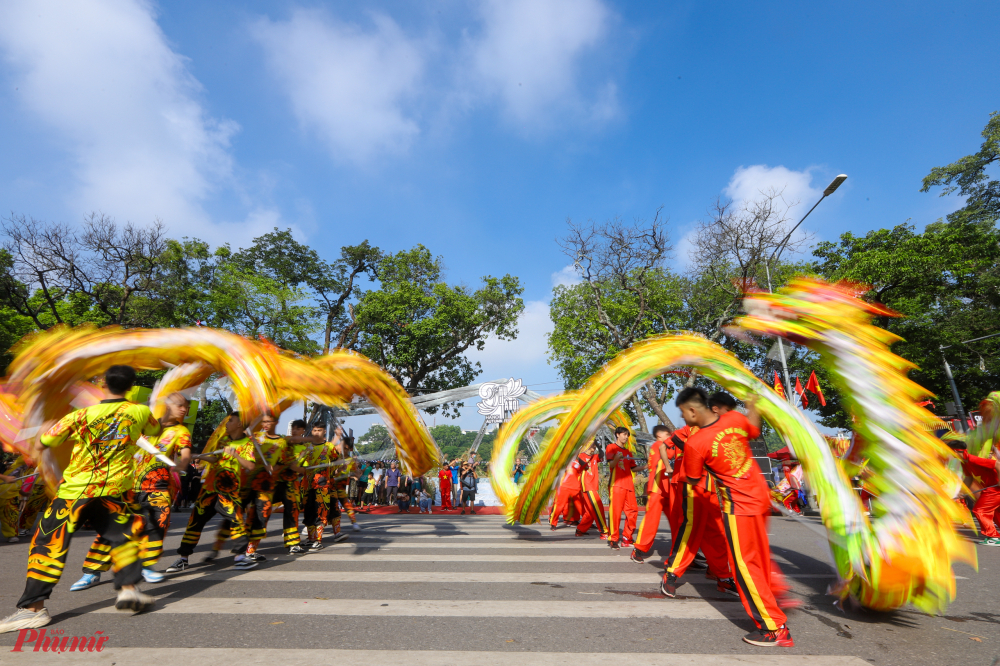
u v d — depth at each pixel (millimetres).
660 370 4691
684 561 4008
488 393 19266
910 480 3408
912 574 3227
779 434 3717
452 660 2672
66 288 20516
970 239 23266
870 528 3396
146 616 3438
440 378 33656
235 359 4910
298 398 5805
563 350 25484
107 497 3428
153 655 2719
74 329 4281
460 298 31875
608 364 5203
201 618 3393
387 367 31344
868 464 3629
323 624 3275
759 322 3959
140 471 4691
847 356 3678
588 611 3609
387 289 32094
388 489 16484
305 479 6582
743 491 3180
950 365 24000
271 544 7023
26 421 3990
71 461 3404
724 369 3994
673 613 3570
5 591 4266
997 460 6863
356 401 6742
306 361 6113
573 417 5445
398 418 6910
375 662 2635
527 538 7520
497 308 33031
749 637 2949
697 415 3439
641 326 24469
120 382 3568
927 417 3564
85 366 4230
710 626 3281
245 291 25875
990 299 25828
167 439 4762
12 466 7723
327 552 6211
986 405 7074
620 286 22484
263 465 5367
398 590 4219
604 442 14102
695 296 22422
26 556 6254
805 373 19484
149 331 4602
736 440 3273
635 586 4398
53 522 3285
